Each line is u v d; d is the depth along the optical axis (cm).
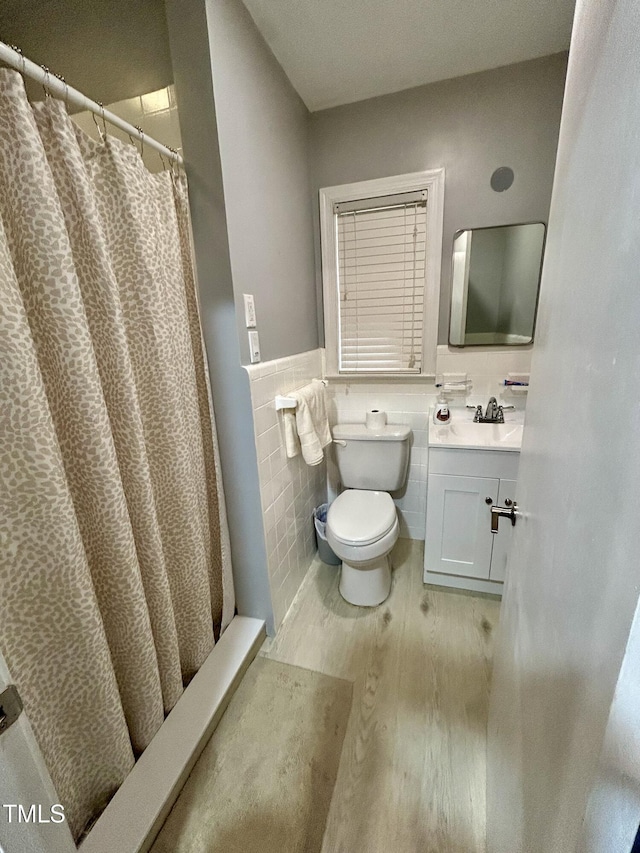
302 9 124
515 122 157
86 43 121
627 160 31
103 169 95
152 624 114
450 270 179
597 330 38
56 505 79
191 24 104
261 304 140
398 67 152
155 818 95
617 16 35
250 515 144
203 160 113
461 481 164
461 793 104
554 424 55
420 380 200
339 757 114
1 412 71
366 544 157
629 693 25
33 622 79
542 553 57
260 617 158
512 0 123
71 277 81
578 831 31
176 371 115
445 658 146
